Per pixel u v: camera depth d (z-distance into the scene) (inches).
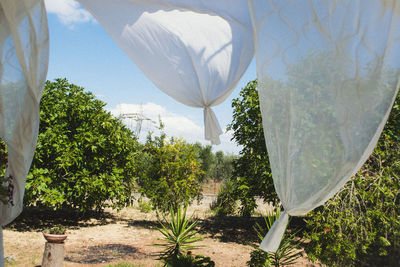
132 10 126.3
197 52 133.0
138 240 285.7
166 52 133.0
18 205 101.3
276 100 82.7
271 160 84.7
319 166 79.9
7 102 100.3
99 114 337.4
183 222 197.8
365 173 183.6
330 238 163.8
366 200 171.3
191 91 134.2
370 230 160.1
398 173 177.2
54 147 298.2
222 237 314.3
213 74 133.1
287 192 83.7
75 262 210.5
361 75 77.2
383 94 76.6
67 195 309.9
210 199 631.8
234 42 132.7
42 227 311.4
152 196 358.6
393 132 209.5
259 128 300.2
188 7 121.8
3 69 100.4
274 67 82.4
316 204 81.7
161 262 217.5
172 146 367.9
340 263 157.2
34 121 101.4
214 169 878.4
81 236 287.6
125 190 370.3
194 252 251.3
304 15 80.7
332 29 79.0
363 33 77.8
